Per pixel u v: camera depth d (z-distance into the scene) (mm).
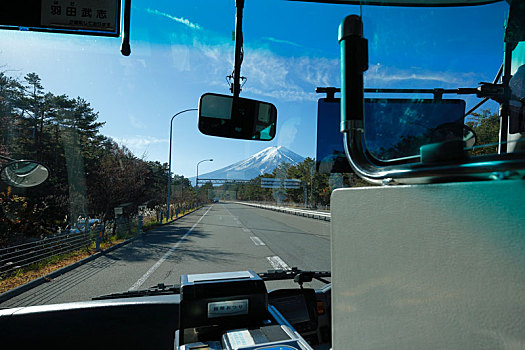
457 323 516
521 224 415
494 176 468
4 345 1894
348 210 821
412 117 830
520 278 414
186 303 1372
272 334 1272
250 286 1448
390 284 667
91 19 1763
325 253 8539
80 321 2004
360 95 792
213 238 12453
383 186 697
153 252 8828
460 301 512
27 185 3023
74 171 13242
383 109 830
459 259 515
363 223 760
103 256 8203
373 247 722
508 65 776
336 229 875
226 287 1427
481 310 475
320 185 22219
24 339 1927
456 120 827
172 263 7219
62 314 2002
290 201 39312
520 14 729
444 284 543
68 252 8398
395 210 659
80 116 14789
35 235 9164
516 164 435
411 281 614
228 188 112125
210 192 108500
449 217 535
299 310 2291
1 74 10461
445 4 814
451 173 543
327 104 2082
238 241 11391
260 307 1437
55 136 13859
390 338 664
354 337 786
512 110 775
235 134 2027
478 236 482
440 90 830
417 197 602
